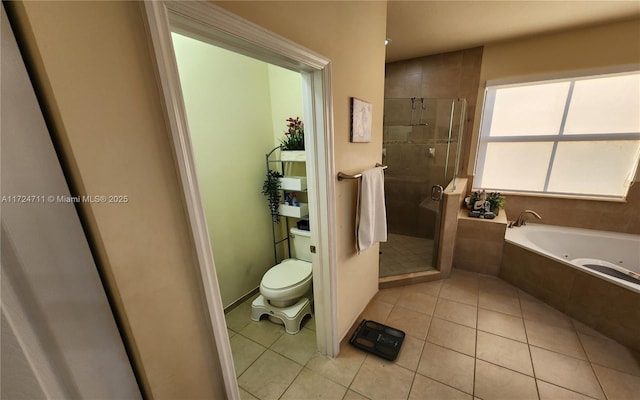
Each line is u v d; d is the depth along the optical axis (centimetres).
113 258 58
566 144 265
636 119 235
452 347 176
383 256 292
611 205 254
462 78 289
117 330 64
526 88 271
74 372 55
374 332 190
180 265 73
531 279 230
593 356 166
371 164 184
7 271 43
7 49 43
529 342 179
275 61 105
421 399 143
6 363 42
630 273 229
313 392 149
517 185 296
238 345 184
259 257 241
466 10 198
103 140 54
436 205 269
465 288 245
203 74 179
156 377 72
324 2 116
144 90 60
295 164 227
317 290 159
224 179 201
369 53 160
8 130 44
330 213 141
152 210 65
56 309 51
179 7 63
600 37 226
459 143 280
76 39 48
